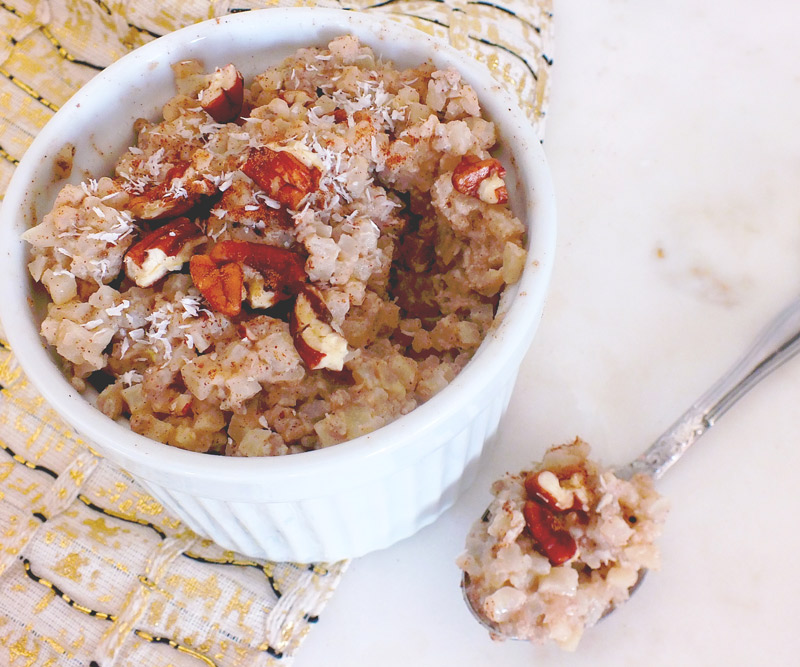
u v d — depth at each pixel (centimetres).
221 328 22
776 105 30
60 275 22
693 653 24
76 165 24
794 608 24
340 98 24
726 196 29
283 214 22
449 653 24
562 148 30
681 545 25
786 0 32
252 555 25
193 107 24
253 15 25
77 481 26
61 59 29
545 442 26
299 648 24
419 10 30
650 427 26
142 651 24
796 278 28
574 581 23
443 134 22
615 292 28
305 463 20
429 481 23
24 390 27
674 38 31
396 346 23
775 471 26
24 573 25
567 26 32
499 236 22
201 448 21
